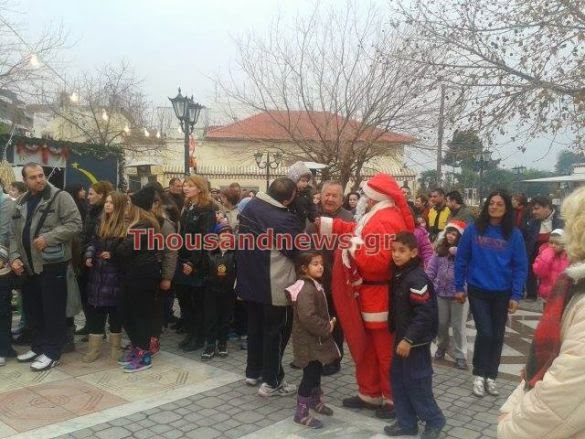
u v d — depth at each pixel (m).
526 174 25.78
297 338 3.96
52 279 5.05
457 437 3.79
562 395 1.46
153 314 5.19
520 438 1.56
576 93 8.67
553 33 8.71
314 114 15.99
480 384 4.59
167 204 5.98
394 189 4.12
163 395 4.45
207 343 5.42
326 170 14.91
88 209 6.08
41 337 5.29
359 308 4.14
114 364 5.23
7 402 4.25
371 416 4.14
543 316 1.65
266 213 4.34
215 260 5.31
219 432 3.78
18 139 10.61
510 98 9.27
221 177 29.12
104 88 29.42
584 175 17.45
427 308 3.65
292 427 3.89
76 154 11.80
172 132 35.88
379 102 14.82
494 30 9.12
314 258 4.01
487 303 4.61
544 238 8.90
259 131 18.86
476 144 10.51
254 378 4.66
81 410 4.11
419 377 3.69
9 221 5.02
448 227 5.42
